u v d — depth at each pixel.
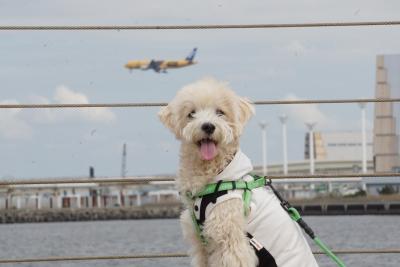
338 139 116.75
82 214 97.69
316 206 76.50
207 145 5.06
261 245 5.09
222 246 5.07
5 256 37.12
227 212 5.04
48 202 109.56
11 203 97.00
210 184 5.12
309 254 5.18
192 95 5.21
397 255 19.17
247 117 5.30
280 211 5.17
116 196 107.69
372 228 45.91
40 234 58.12
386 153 83.88
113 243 43.88
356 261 18.27
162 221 88.25
